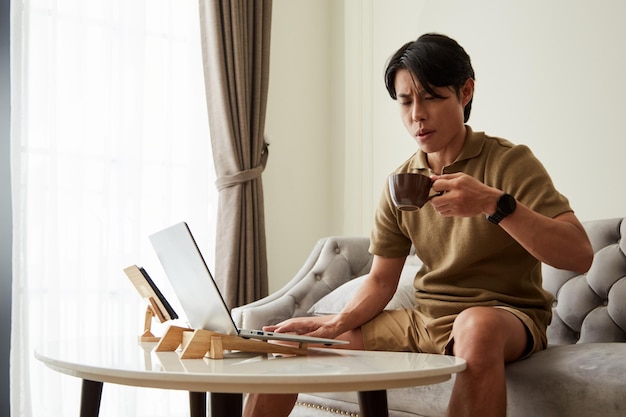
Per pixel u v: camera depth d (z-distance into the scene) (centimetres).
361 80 354
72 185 294
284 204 354
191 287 142
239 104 323
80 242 292
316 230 365
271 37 356
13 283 272
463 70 156
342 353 138
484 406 125
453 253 162
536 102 273
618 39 248
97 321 294
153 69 319
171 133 320
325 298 238
